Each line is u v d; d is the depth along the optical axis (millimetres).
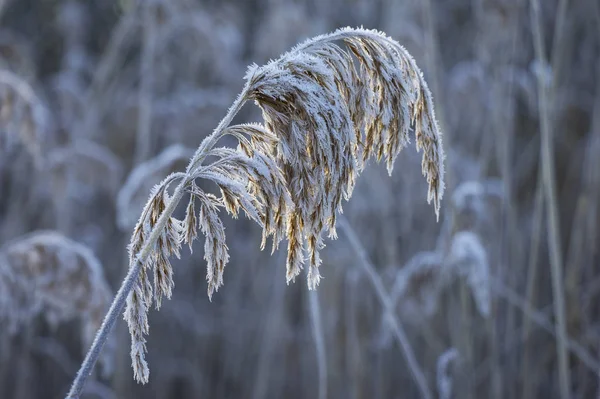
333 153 1310
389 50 1376
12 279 2863
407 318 4117
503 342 4336
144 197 3334
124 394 4566
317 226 1326
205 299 5996
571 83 5816
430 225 4859
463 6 6594
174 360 5746
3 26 7738
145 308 1316
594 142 4406
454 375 3289
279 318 4785
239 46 6387
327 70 1323
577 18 5629
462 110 4840
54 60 7750
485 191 3854
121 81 6668
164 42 5793
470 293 4145
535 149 5164
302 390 5465
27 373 4629
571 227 5293
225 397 5824
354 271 4195
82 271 2961
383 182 4629
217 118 5875
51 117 5020
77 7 7172
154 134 5867
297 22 5406
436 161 1421
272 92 1301
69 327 5422
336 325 4711
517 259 4492
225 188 1288
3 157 4582
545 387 4395
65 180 4652
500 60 4117
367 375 4605
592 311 4512
